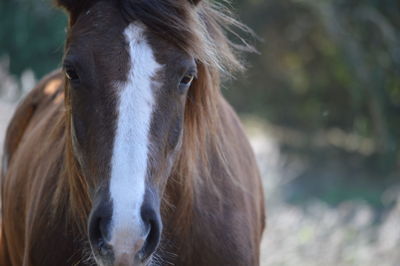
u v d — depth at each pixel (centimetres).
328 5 1694
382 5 1845
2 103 2080
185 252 485
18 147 641
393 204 1792
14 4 1381
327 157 2378
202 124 478
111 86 406
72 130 438
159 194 420
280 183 2023
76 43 422
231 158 541
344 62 1827
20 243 571
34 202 516
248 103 2366
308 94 2391
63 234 486
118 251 386
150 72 411
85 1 447
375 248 1344
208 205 498
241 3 2056
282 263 1266
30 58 1384
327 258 1291
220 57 489
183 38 422
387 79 1866
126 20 422
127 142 398
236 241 503
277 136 2598
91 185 420
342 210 1641
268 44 2261
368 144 2416
